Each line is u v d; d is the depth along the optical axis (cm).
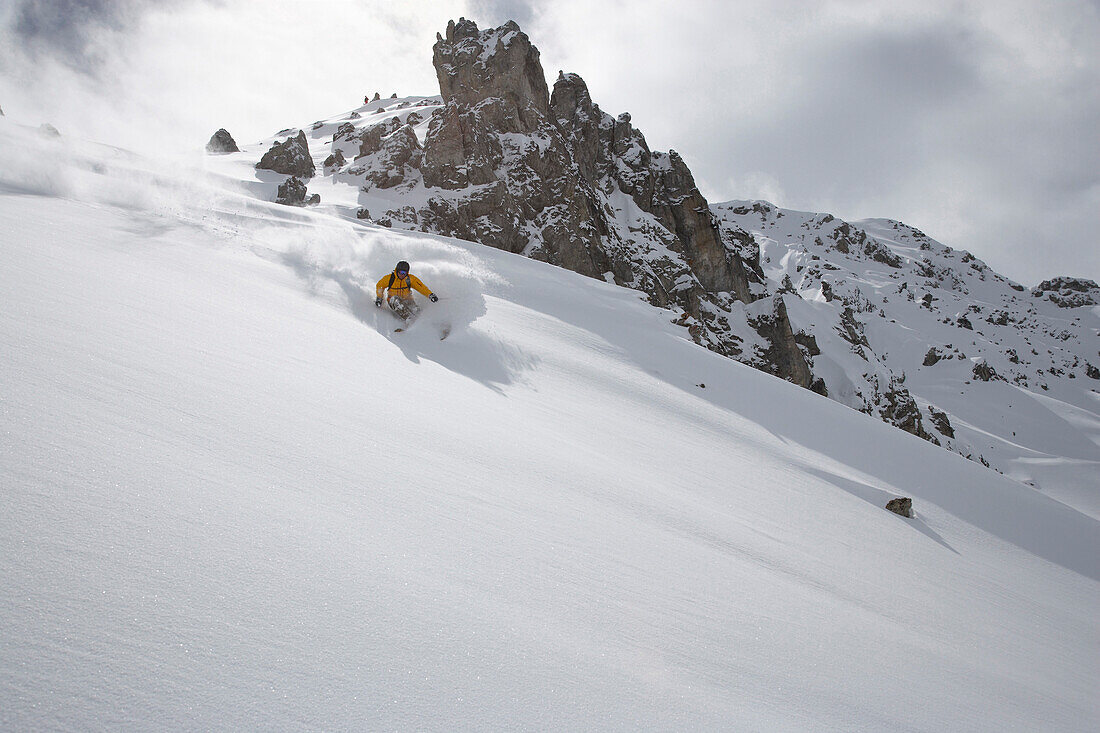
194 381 330
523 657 182
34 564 142
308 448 296
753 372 1677
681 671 217
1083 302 18575
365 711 135
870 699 264
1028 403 9806
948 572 714
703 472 745
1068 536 1209
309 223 1412
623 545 343
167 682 123
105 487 188
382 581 195
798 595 398
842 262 17625
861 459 1248
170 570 159
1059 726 340
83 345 321
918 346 11369
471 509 300
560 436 621
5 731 95
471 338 960
